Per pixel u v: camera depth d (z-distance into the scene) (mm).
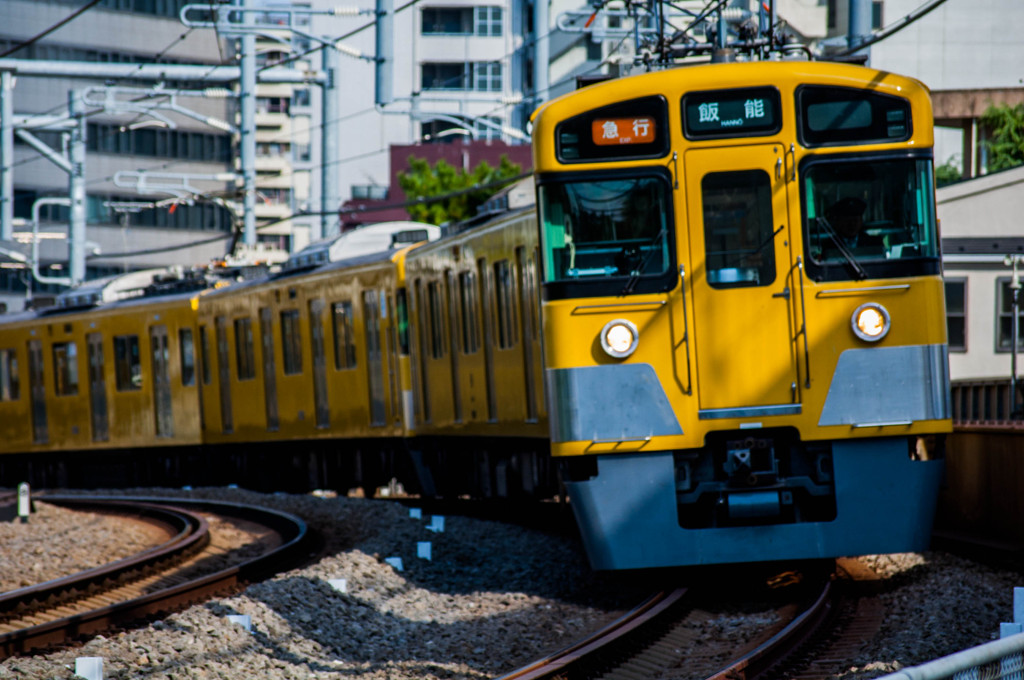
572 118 35344
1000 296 92500
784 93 34906
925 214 34844
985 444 46438
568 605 38844
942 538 45500
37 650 33344
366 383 67250
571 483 35281
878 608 34656
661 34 43719
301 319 72625
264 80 103688
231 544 58312
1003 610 32875
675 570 42781
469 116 109375
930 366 34531
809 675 27719
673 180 34938
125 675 29938
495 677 29719
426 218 132750
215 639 33219
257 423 77188
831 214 34812
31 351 93625
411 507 63375
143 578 48281
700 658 30516
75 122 111438
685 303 34688
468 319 55062
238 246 100625
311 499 69312
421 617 38469
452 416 58062
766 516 34688
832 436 34312
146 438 85625
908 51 165375
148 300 86188
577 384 34750
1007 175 97250
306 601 38281
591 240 35188
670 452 34719
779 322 34562
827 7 147750
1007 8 165625
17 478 96625
